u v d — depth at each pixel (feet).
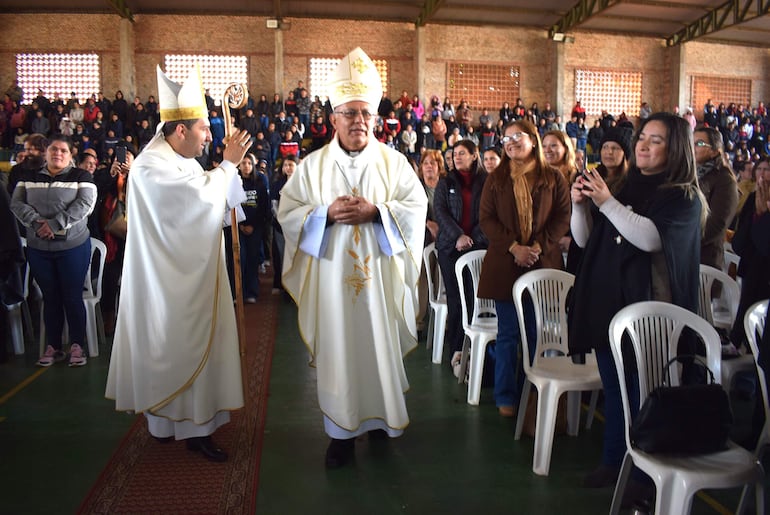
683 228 6.88
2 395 11.76
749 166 18.93
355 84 8.64
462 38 55.42
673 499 5.95
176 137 8.76
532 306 10.21
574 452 9.27
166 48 51.42
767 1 48.08
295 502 7.77
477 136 51.70
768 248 9.71
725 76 60.54
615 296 7.34
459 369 12.84
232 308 9.00
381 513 7.52
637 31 58.18
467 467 8.77
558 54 55.62
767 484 8.21
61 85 50.65
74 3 49.08
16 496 7.88
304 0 49.75
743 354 9.80
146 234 8.43
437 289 16.14
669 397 6.21
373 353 8.77
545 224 10.38
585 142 53.16
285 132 46.09
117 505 7.65
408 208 8.77
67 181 13.19
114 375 8.94
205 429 8.72
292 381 12.78
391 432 8.71
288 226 8.72
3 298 13.44
